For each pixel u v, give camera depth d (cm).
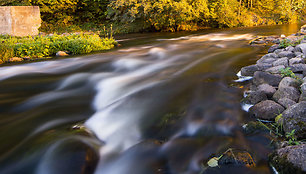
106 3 1700
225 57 593
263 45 724
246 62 527
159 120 296
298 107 242
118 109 335
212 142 242
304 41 563
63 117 326
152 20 1331
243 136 247
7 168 218
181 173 204
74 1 1591
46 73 535
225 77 431
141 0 1280
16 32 1123
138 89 404
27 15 1155
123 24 1482
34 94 417
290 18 1695
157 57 652
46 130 286
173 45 855
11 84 466
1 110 354
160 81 436
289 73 361
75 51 786
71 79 489
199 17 1415
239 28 1355
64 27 1548
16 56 727
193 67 519
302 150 186
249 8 1816
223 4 1459
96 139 258
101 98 388
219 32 1188
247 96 322
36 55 745
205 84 401
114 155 232
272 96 316
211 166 204
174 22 1344
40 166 210
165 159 223
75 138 248
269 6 1797
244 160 204
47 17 1600
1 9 1099
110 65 583
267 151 221
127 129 282
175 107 325
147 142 250
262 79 361
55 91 430
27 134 279
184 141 248
